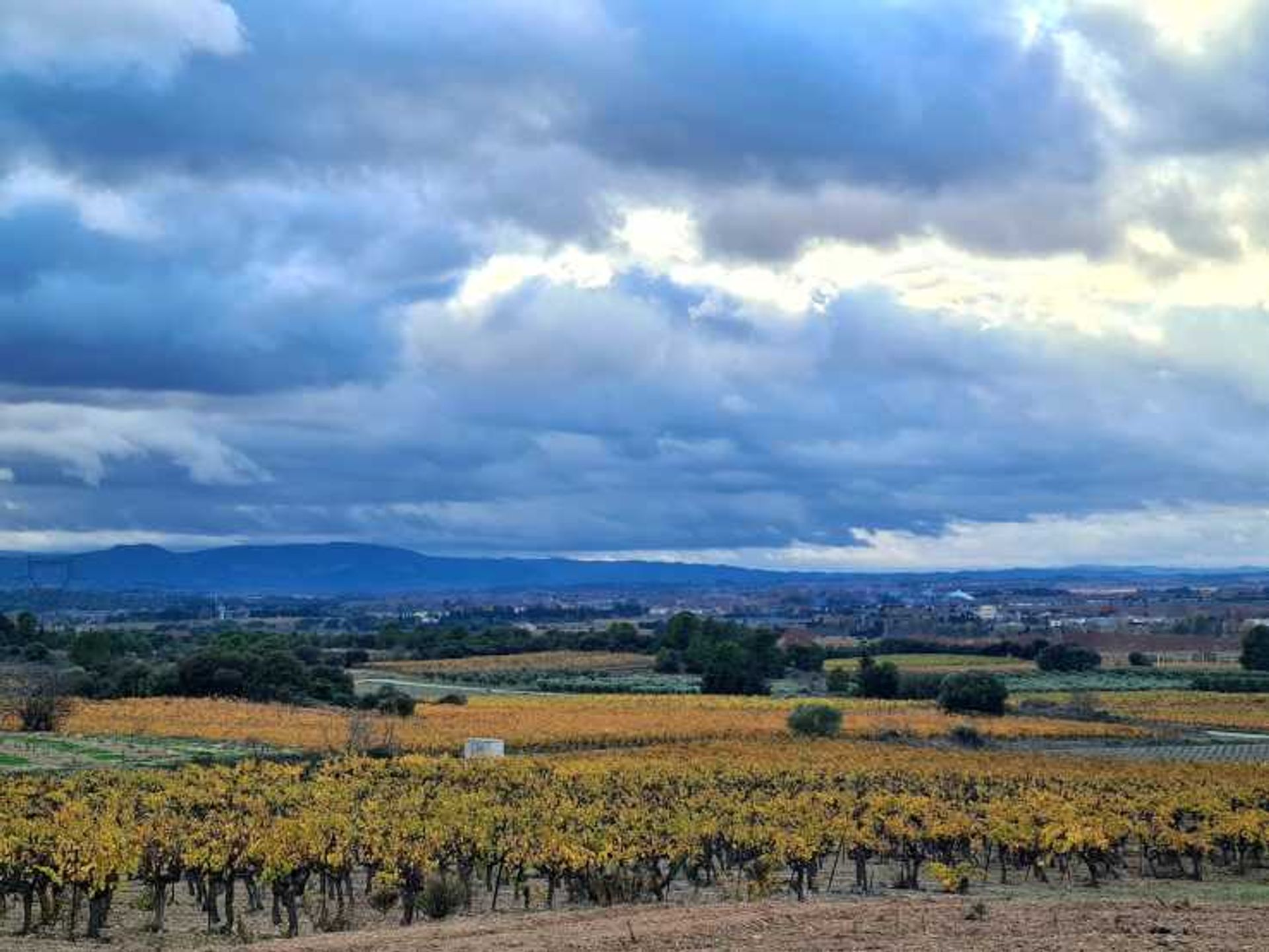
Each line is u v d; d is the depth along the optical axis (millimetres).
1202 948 26922
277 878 39875
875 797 62906
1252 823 55469
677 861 47156
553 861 44312
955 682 144375
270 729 113188
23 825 45938
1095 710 144000
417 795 61406
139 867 39906
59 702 113438
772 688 179250
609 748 109000
